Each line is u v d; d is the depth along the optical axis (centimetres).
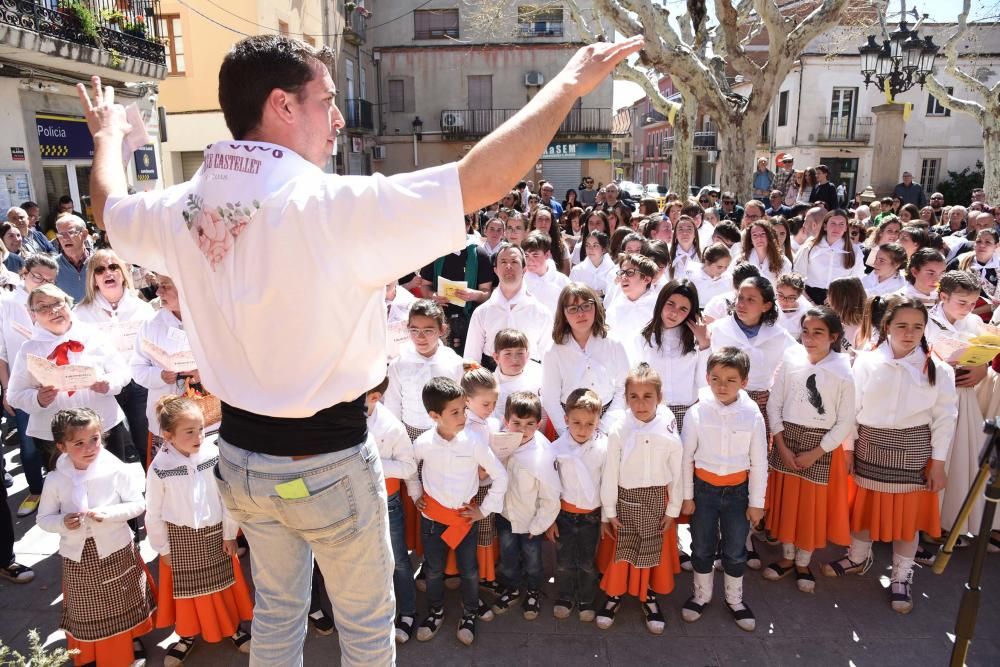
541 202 1372
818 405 357
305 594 159
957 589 371
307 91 137
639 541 339
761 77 1259
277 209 123
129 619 315
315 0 2186
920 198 1495
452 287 544
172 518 311
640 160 5481
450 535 330
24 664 209
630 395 339
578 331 395
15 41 932
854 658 319
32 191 1075
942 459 352
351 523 143
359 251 123
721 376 336
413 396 374
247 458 138
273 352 127
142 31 1283
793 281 461
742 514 341
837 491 366
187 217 133
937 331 414
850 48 2684
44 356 401
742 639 334
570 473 345
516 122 124
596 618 347
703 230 873
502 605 357
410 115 2952
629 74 1625
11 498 485
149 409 406
